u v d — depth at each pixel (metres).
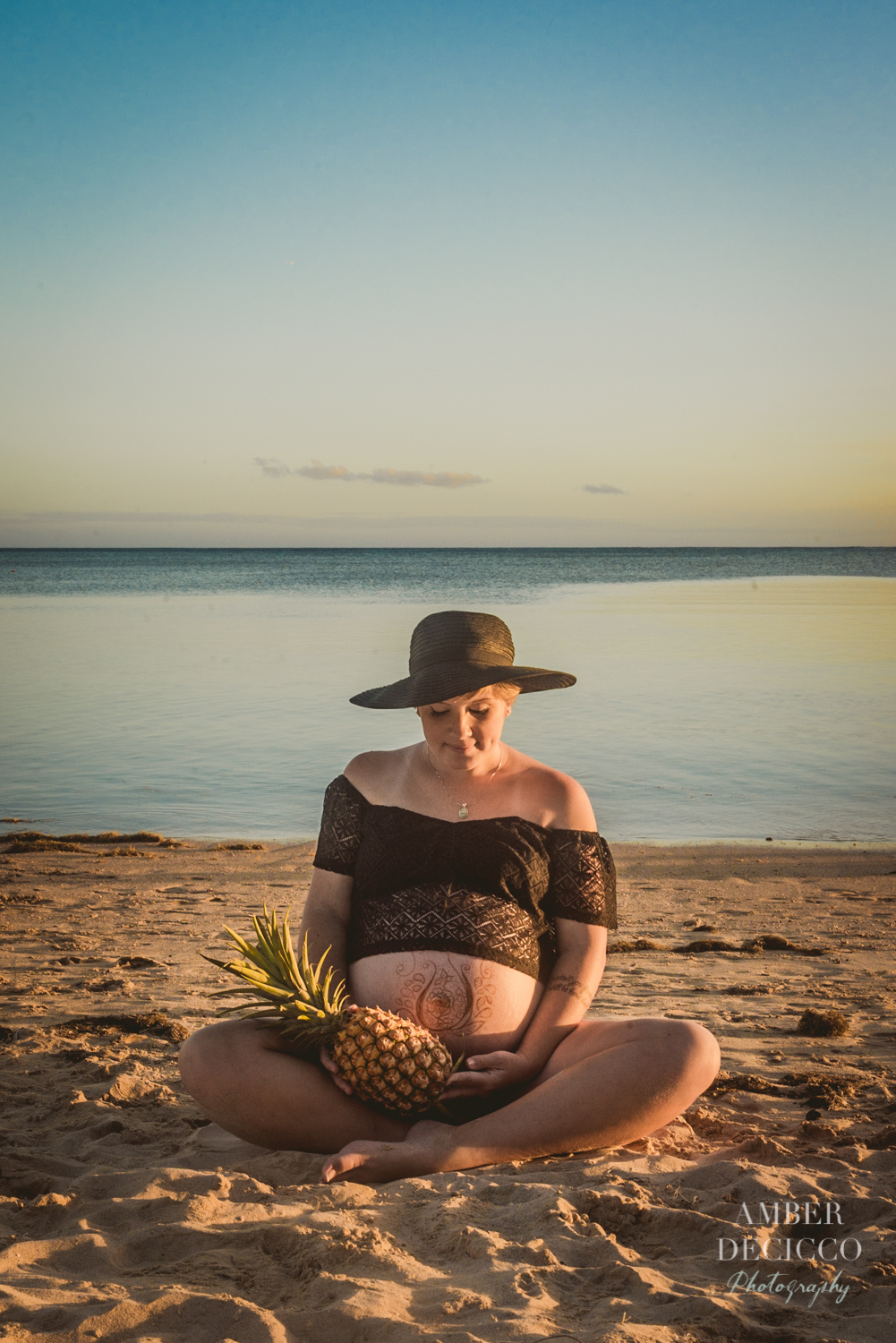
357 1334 2.14
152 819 13.62
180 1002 5.61
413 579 94.19
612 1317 2.21
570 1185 3.02
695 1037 3.23
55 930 8.04
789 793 14.82
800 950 7.69
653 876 11.13
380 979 3.28
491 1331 2.11
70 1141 3.55
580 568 130.62
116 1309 2.18
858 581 88.81
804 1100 4.01
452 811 3.35
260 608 52.72
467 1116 3.31
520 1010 3.29
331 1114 3.17
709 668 26.72
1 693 22.86
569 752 17.09
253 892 9.98
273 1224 2.69
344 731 18.70
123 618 45.38
